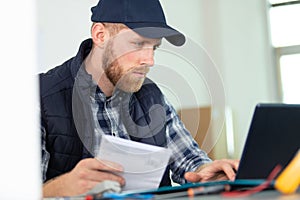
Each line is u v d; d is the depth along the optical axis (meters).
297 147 1.00
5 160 0.55
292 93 3.81
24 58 0.56
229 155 3.27
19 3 0.55
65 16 2.59
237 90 3.71
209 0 3.75
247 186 0.94
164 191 0.97
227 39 3.78
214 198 0.83
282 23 3.88
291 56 3.84
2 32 0.55
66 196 1.10
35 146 0.57
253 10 3.88
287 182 0.82
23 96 0.56
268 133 0.97
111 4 1.36
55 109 1.46
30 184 0.57
